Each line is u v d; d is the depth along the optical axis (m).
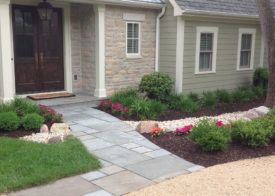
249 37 12.00
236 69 11.66
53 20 9.29
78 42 9.77
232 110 9.41
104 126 7.09
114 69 9.50
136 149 5.71
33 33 8.97
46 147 5.33
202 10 9.77
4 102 7.38
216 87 11.09
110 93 9.51
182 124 7.46
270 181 4.52
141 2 9.37
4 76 7.71
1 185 4.08
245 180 4.54
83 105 8.77
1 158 4.84
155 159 5.27
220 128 5.86
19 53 8.78
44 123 6.79
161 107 8.26
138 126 6.80
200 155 5.45
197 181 4.47
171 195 4.04
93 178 4.50
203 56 10.64
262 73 11.66
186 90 10.21
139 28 9.90
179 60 9.86
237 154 5.54
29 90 9.10
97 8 8.88
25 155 4.95
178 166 5.00
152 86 9.05
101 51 9.13
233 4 10.97
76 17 9.61
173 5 9.57
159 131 6.42
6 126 6.15
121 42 9.55
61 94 9.30
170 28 9.97
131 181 4.43
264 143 5.78
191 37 10.02
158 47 10.38
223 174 4.73
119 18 9.38
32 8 8.84
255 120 6.45
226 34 11.04
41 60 9.23
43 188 4.17
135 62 9.95
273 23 8.15
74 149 5.36
